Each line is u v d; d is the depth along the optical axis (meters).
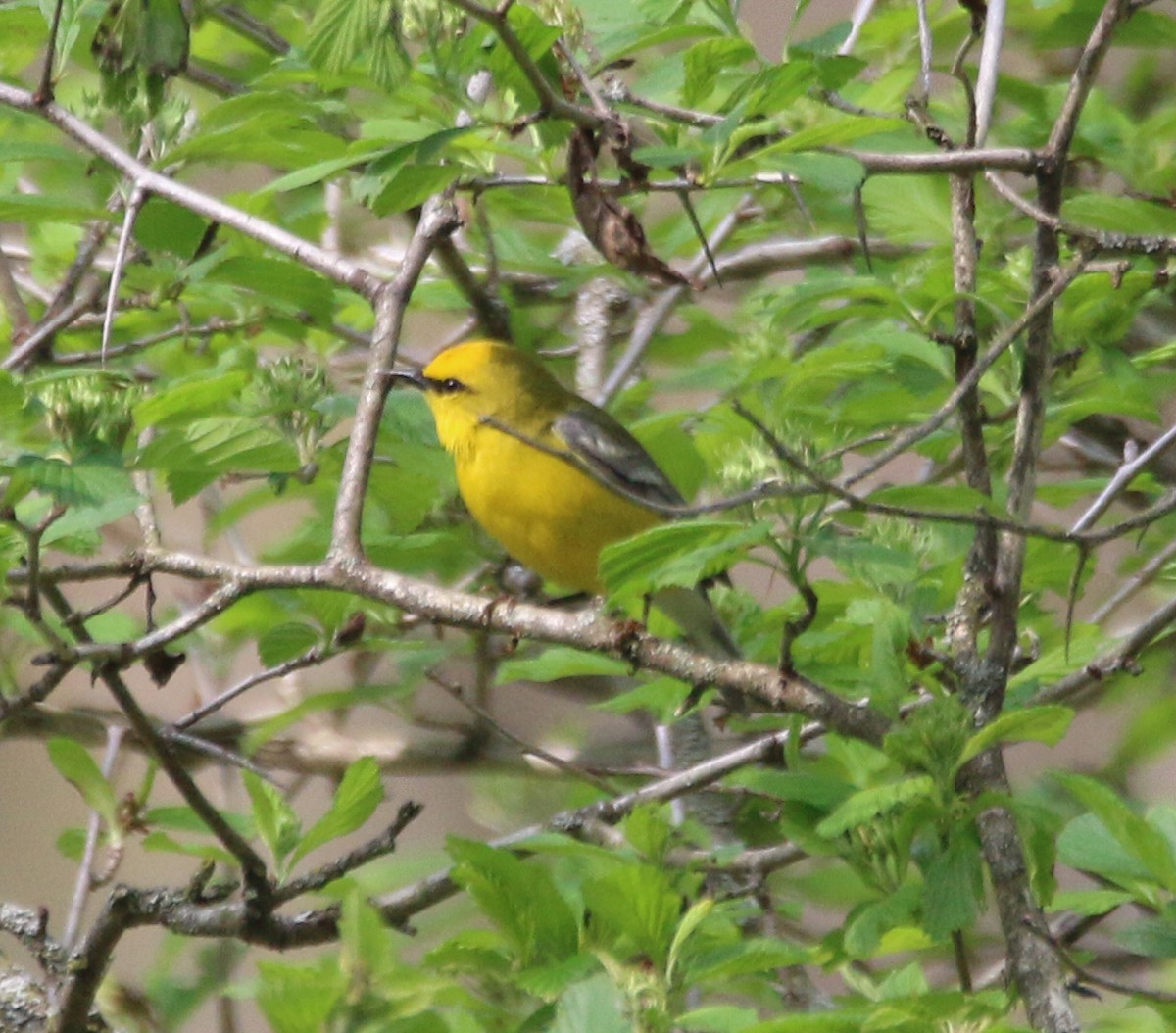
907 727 7.75
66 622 8.21
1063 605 14.83
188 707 16.81
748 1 18.34
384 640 10.27
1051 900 8.01
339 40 7.95
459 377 11.00
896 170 8.43
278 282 11.02
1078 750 16.19
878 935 7.55
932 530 10.14
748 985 9.62
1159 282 10.45
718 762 9.88
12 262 15.70
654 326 13.33
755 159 8.52
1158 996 7.34
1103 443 14.80
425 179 8.59
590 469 7.40
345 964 6.89
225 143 9.60
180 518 15.77
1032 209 8.25
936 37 13.71
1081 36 12.62
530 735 15.77
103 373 9.02
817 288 10.84
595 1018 6.72
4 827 18.12
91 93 10.67
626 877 7.37
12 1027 8.75
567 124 8.52
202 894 8.75
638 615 9.17
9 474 7.88
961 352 8.70
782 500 7.51
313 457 10.13
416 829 17.58
